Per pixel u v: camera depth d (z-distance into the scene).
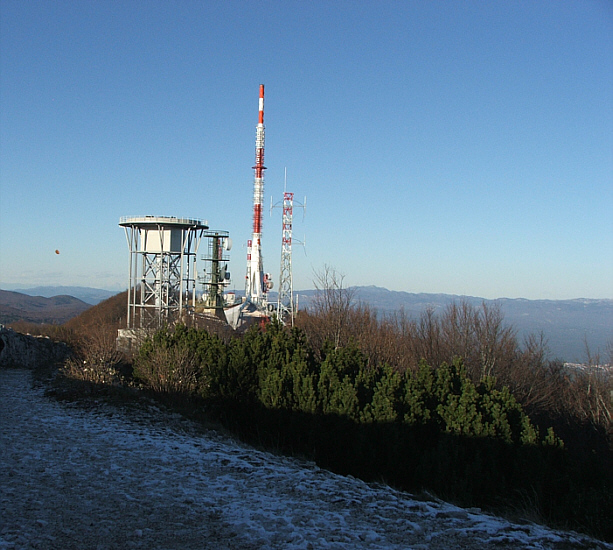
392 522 9.08
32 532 8.32
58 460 13.13
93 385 25.08
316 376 21.38
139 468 12.49
